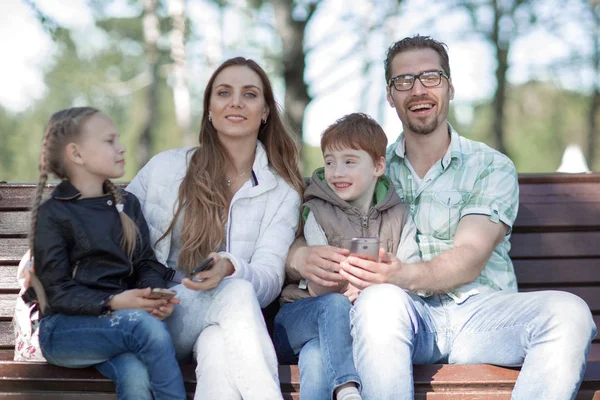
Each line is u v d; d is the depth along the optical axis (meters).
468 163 2.98
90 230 2.54
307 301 2.70
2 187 3.32
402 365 2.41
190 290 2.62
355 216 2.94
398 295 2.52
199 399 2.41
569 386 2.35
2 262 3.21
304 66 8.55
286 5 8.52
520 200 3.39
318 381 2.50
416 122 3.01
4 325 3.11
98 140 2.58
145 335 2.39
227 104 2.92
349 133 2.91
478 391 2.49
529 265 3.27
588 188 3.42
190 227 2.84
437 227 2.95
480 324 2.68
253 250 2.94
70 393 2.48
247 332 2.45
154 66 13.96
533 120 20.42
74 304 2.43
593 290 3.23
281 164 3.09
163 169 2.95
